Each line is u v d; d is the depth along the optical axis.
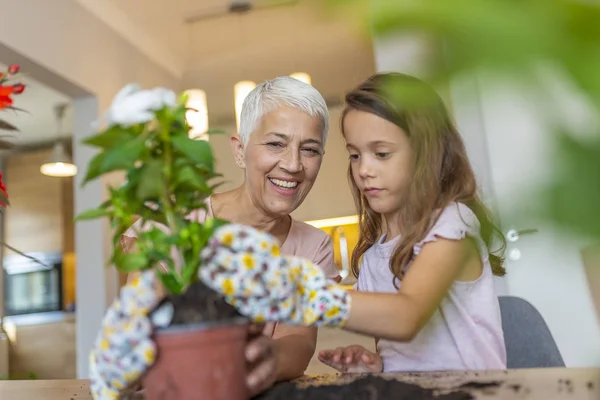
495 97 0.15
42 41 2.54
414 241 0.88
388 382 0.73
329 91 3.70
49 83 2.73
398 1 0.14
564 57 0.14
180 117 0.55
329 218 3.54
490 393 0.64
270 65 3.86
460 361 0.96
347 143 0.95
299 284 0.59
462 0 0.14
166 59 3.78
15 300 4.69
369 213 1.20
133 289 0.52
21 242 4.79
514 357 1.08
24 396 0.87
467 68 0.14
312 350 0.94
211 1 3.14
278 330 1.00
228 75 3.95
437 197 0.87
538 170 0.14
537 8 0.14
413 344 1.01
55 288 4.63
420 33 0.14
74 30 2.79
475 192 0.89
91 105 2.93
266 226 1.27
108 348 0.51
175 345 0.52
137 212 0.59
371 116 0.87
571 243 0.13
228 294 0.53
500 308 1.12
